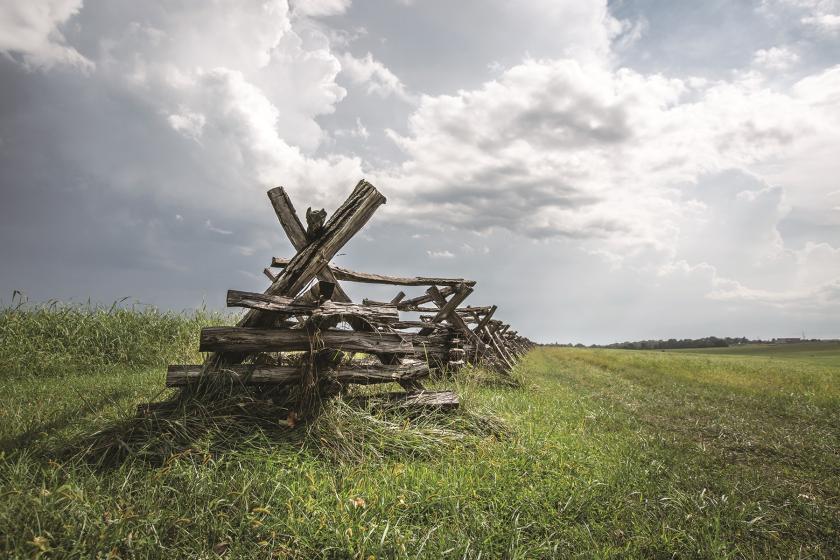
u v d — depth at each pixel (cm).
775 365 2367
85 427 397
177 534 257
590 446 510
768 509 371
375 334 488
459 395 560
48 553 226
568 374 1645
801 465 523
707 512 349
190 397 415
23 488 275
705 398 1070
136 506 276
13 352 867
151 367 948
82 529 241
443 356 728
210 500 292
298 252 464
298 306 443
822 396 1080
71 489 276
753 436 662
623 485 394
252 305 425
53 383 733
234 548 251
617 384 1354
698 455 539
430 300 980
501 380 1007
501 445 471
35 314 976
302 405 435
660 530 318
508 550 274
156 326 1070
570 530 309
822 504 388
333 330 465
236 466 353
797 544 321
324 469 369
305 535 269
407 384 540
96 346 957
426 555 260
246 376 432
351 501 301
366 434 443
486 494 352
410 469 379
